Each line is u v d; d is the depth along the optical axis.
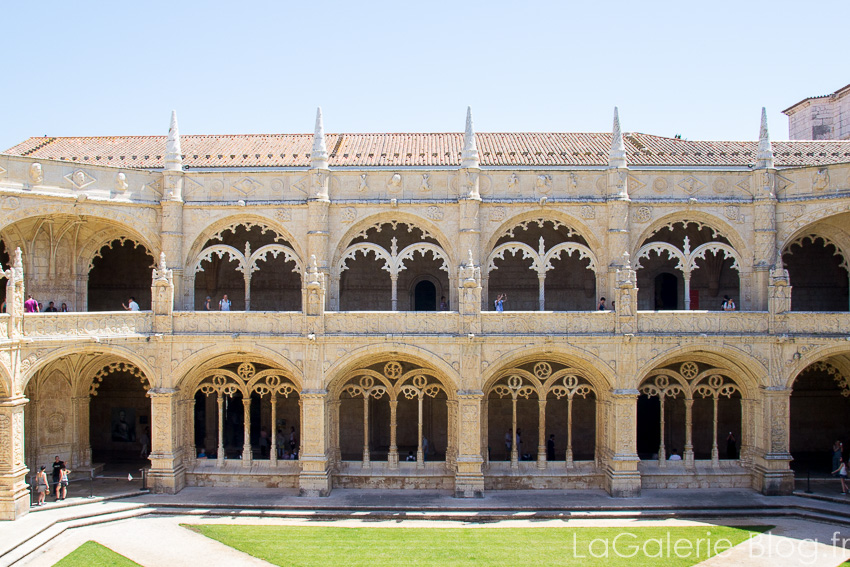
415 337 31.22
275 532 27.03
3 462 27.33
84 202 31.30
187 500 30.47
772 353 31.42
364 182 33.38
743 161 35.38
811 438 38.84
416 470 32.81
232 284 40.31
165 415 31.72
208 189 33.69
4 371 26.81
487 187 33.34
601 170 33.09
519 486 32.53
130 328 31.23
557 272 40.00
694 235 38.91
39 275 33.28
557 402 38.59
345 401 38.56
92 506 29.44
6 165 29.33
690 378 33.34
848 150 37.59
